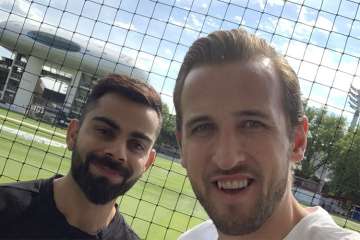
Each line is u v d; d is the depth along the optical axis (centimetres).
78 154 73
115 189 73
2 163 263
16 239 69
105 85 75
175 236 204
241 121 43
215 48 45
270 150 44
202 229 64
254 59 45
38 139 376
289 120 46
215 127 44
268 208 44
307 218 47
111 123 73
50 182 75
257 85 44
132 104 74
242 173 43
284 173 45
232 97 43
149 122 75
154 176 351
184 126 46
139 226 209
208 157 44
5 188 72
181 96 47
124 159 73
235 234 45
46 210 71
